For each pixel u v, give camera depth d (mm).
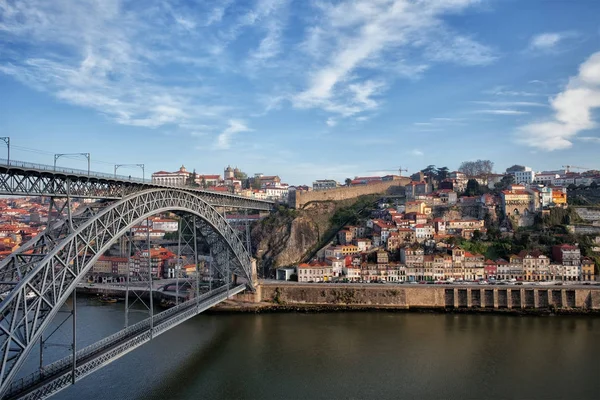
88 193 74875
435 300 151000
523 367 93750
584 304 145125
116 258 198875
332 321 132375
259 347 106625
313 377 88250
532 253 172625
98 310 138625
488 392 82000
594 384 85250
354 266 174875
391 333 118812
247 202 165875
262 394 80438
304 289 155375
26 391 55375
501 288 149625
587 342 110438
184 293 153750
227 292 129750
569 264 167625
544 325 126875
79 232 64750
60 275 62531
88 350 70625
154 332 82875
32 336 57344
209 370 91312
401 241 193625
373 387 83875
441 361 97188
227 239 127000
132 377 87125
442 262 172000
